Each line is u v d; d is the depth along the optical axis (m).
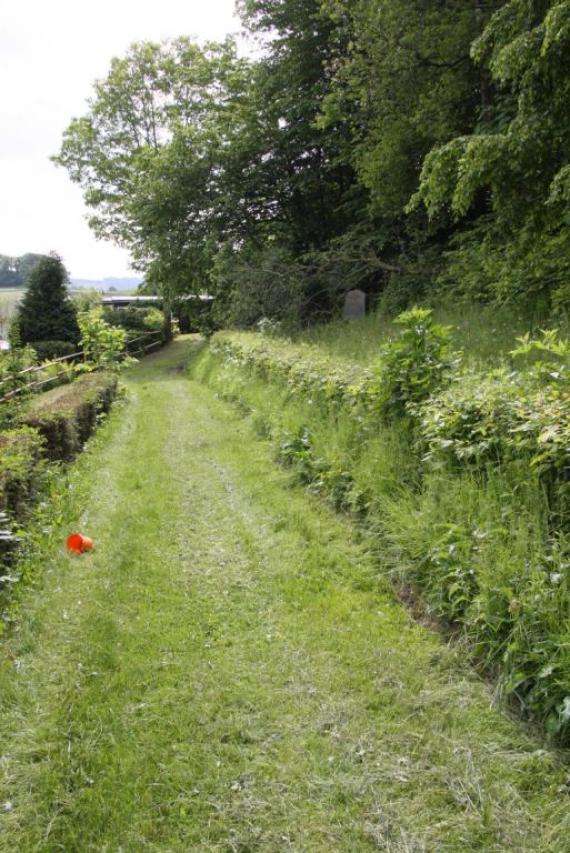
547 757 2.47
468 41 12.38
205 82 27.52
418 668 3.13
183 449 8.23
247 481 6.45
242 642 3.50
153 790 2.47
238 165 20.34
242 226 21.83
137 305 39.78
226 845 2.22
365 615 3.70
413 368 5.18
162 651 3.43
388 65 13.38
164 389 15.30
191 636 3.57
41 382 11.20
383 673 3.12
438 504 4.07
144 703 2.99
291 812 2.34
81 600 4.08
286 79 19.48
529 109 7.64
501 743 2.59
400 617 3.65
